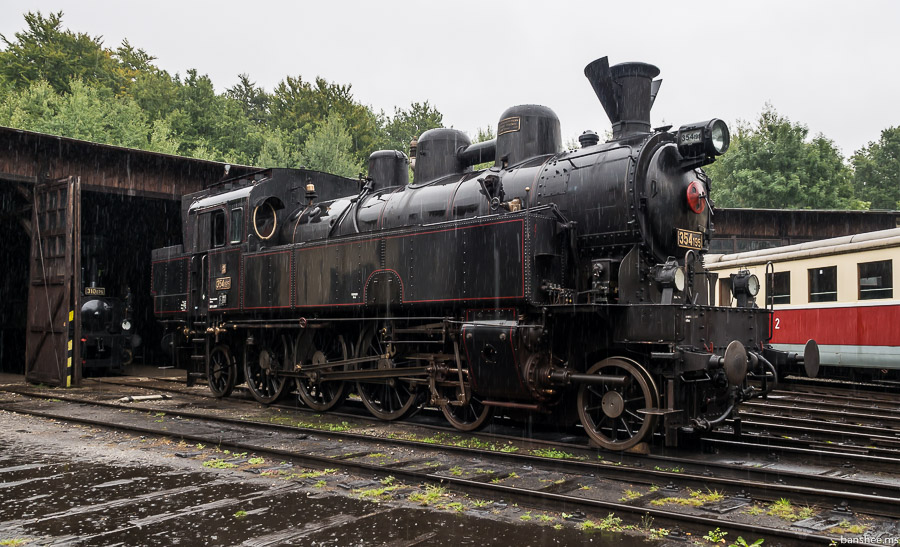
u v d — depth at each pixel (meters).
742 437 8.05
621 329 7.57
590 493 5.82
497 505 5.39
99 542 4.57
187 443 8.12
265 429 9.07
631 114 8.68
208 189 14.17
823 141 37.28
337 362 10.47
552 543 4.58
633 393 7.83
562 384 7.73
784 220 23.81
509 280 8.04
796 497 5.50
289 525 4.94
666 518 4.96
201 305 13.19
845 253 13.88
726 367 6.93
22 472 6.61
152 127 38.91
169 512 5.25
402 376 9.51
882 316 13.01
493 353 8.09
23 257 22.81
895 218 23.81
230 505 5.45
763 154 36.22
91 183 16.61
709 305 8.16
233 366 12.77
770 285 8.71
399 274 9.46
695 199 8.22
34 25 47.62
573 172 8.48
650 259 7.95
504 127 9.77
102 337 18.52
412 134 61.88
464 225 8.66
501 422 9.61
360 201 11.21
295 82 54.97
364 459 7.16
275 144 37.41
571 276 8.38
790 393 13.92
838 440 8.38
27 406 11.51
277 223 12.27
